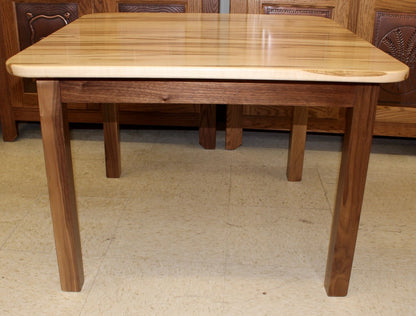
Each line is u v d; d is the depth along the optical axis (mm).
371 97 1122
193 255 1535
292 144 1972
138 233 1651
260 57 1137
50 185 1218
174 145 2406
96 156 2270
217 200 1878
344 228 1271
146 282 1406
